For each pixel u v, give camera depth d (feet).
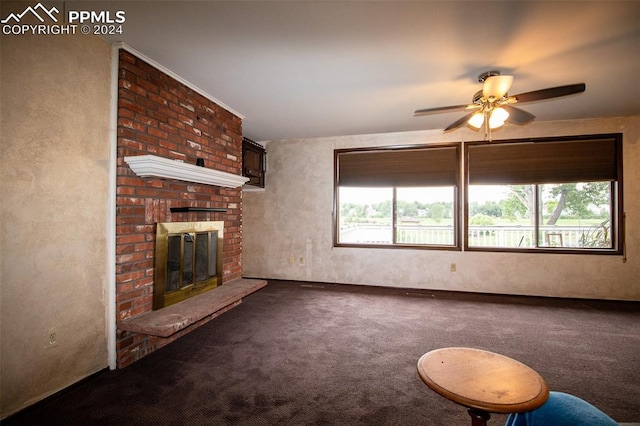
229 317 10.37
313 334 8.90
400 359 7.38
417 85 9.32
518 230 15.67
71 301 6.01
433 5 5.67
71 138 6.01
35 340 5.42
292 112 11.82
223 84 9.21
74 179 6.07
